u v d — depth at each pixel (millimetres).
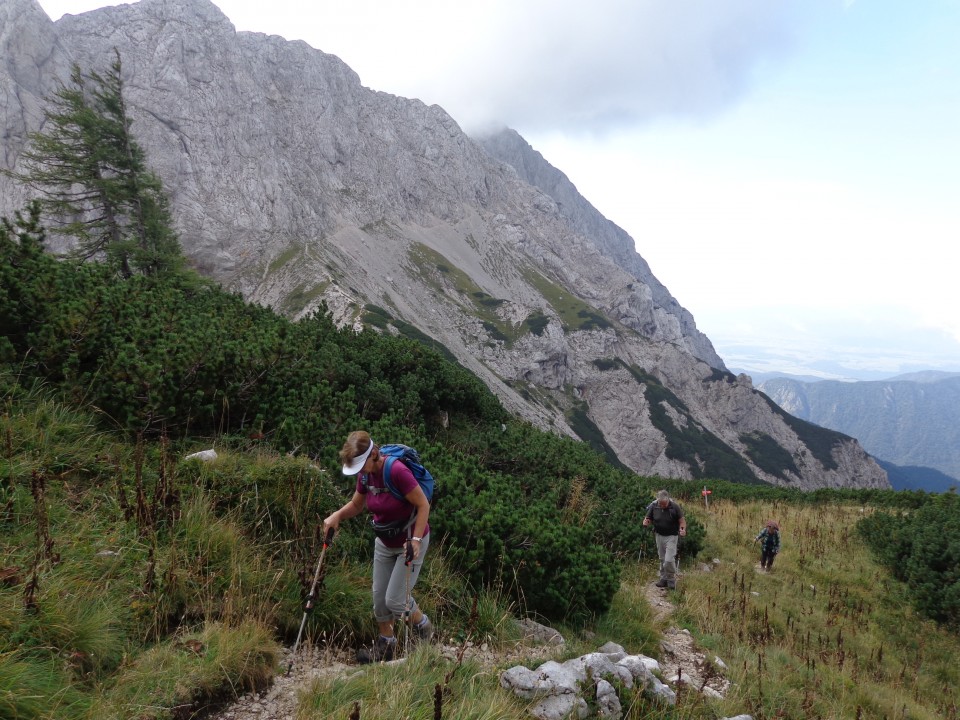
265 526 4758
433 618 4691
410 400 9727
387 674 3451
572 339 177875
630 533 10438
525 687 3695
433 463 6934
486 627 4719
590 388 161875
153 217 27812
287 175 160625
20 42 125500
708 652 6320
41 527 3328
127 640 3229
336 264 143625
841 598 11055
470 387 11711
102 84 27094
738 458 146750
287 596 4148
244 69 165750
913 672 8367
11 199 102688
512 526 5785
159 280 9938
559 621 5629
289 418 6238
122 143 27266
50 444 4504
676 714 4211
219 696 3143
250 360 6547
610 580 6082
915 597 11070
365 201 188375
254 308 11008
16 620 2840
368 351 11125
